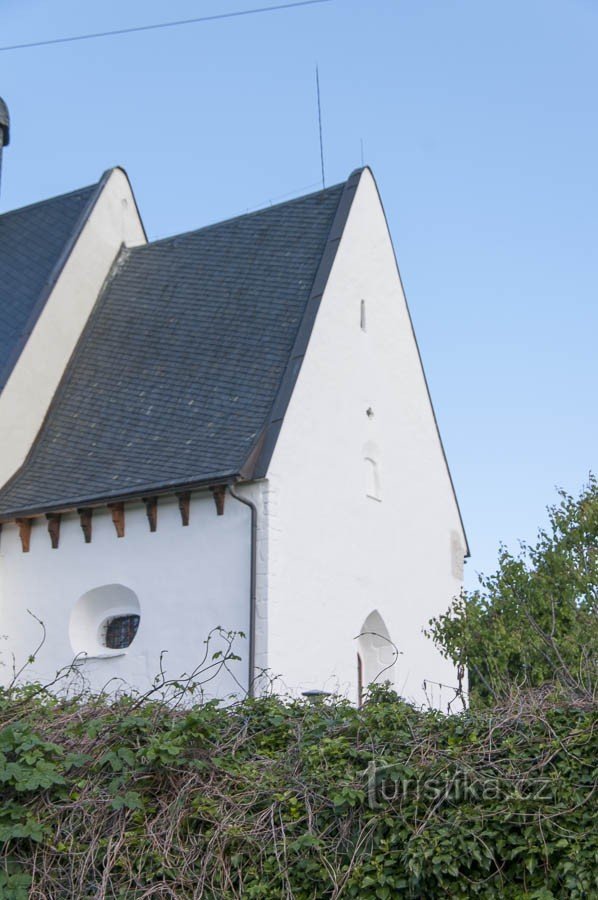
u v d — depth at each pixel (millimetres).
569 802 8711
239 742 10320
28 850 9734
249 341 22141
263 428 19938
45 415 23250
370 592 21719
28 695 11062
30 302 24156
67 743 10195
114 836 9625
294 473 20031
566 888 8477
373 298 23781
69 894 9469
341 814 9305
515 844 8711
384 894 8859
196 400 21562
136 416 22078
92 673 20062
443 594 24484
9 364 22781
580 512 20672
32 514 21047
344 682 20391
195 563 19562
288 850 9289
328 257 22625
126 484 20281
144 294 25031
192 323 23484
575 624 18859
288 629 19125
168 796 9844
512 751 9078
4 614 21234
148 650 19625
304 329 21422
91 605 20703
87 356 24188
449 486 25828
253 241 24578
